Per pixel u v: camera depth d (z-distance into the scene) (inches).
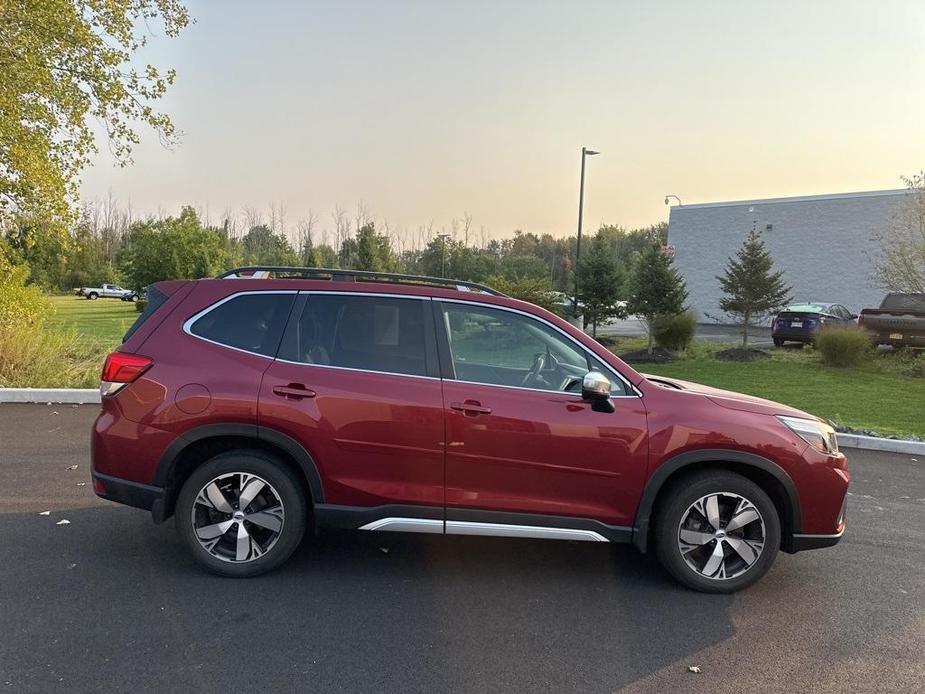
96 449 152.6
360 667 117.7
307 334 155.6
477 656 123.2
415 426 148.9
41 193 438.9
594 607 145.7
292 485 151.6
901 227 879.1
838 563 178.4
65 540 170.4
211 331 155.7
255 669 115.6
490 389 151.9
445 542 181.5
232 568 151.6
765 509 152.7
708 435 150.6
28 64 413.4
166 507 151.4
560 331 158.4
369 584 152.5
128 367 151.6
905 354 606.2
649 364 629.0
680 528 153.7
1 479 221.5
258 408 147.9
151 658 117.7
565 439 149.5
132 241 2021.4
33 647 119.6
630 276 782.5
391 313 157.6
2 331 406.3
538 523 152.0
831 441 159.0
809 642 133.4
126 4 458.6
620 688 114.7
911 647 132.6
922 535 203.9
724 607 148.4
